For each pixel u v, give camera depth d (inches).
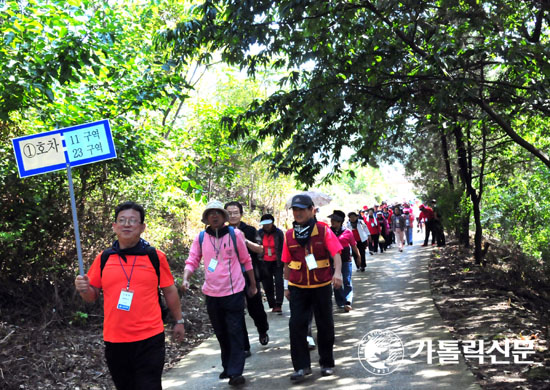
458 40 321.1
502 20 331.3
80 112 325.1
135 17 397.7
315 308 229.5
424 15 364.8
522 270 537.3
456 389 202.5
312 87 358.0
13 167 297.6
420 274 532.1
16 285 307.0
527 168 688.4
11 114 315.3
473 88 342.3
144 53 379.9
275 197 1127.6
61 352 263.9
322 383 219.1
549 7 318.0
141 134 379.6
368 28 353.1
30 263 315.6
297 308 227.5
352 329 314.2
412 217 922.7
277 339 304.2
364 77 361.4
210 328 352.5
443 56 305.4
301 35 351.3
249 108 386.6
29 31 274.2
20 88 265.7
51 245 323.0
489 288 429.7
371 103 365.4
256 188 1051.3
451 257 652.7
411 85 368.2
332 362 230.5
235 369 224.8
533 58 297.1
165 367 267.0
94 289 160.1
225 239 236.8
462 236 747.4
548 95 346.0
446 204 688.4
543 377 209.2
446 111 386.0
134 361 155.6
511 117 407.2
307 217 227.9
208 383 233.1
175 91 346.3
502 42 294.4
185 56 350.0
